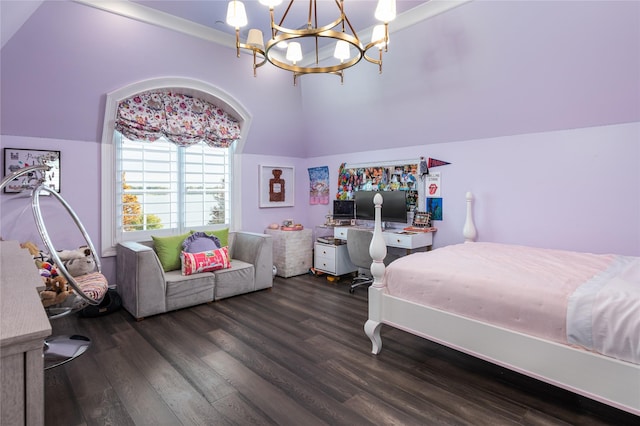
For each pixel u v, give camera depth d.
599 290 1.69
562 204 3.11
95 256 2.93
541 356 1.75
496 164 3.49
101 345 2.67
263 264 4.09
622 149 2.80
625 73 2.55
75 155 3.44
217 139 4.30
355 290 4.13
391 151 4.41
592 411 1.86
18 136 3.16
